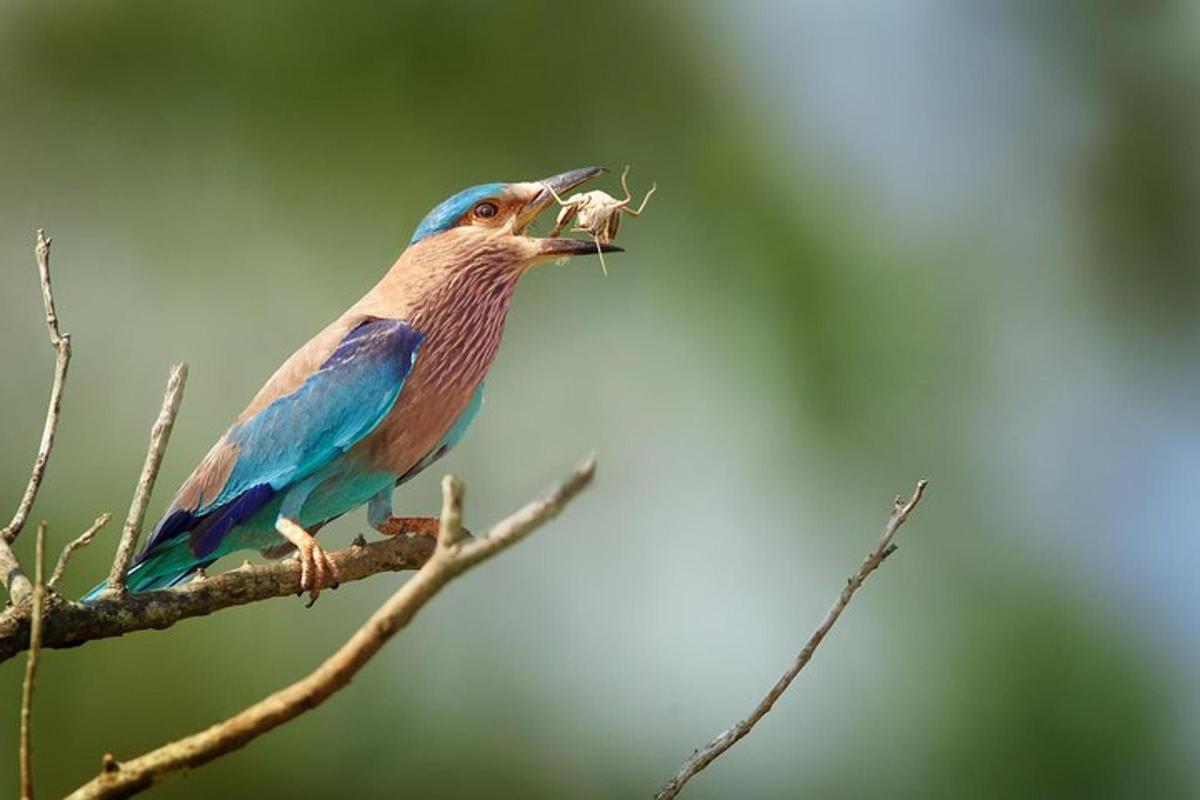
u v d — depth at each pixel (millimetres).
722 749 5648
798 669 5754
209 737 4359
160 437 5840
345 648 4266
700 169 14906
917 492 5859
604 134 14977
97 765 12688
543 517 4070
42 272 6082
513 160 14891
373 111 14867
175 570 8023
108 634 5938
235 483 7914
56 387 6023
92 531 5957
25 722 4285
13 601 5812
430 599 4145
